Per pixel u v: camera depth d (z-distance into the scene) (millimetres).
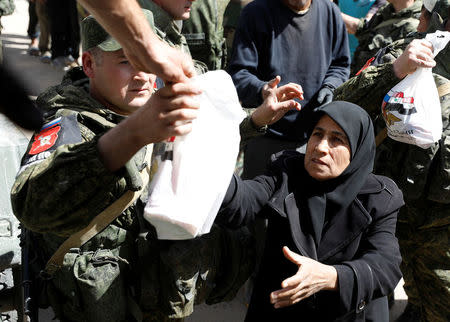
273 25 2633
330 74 2771
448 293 2123
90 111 1489
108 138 1095
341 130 1559
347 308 1474
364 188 1627
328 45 2748
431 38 1957
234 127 1270
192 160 1159
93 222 1479
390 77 1979
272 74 2674
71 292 1514
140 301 1608
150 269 1574
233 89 1286
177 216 1124
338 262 1594
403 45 2213
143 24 825
